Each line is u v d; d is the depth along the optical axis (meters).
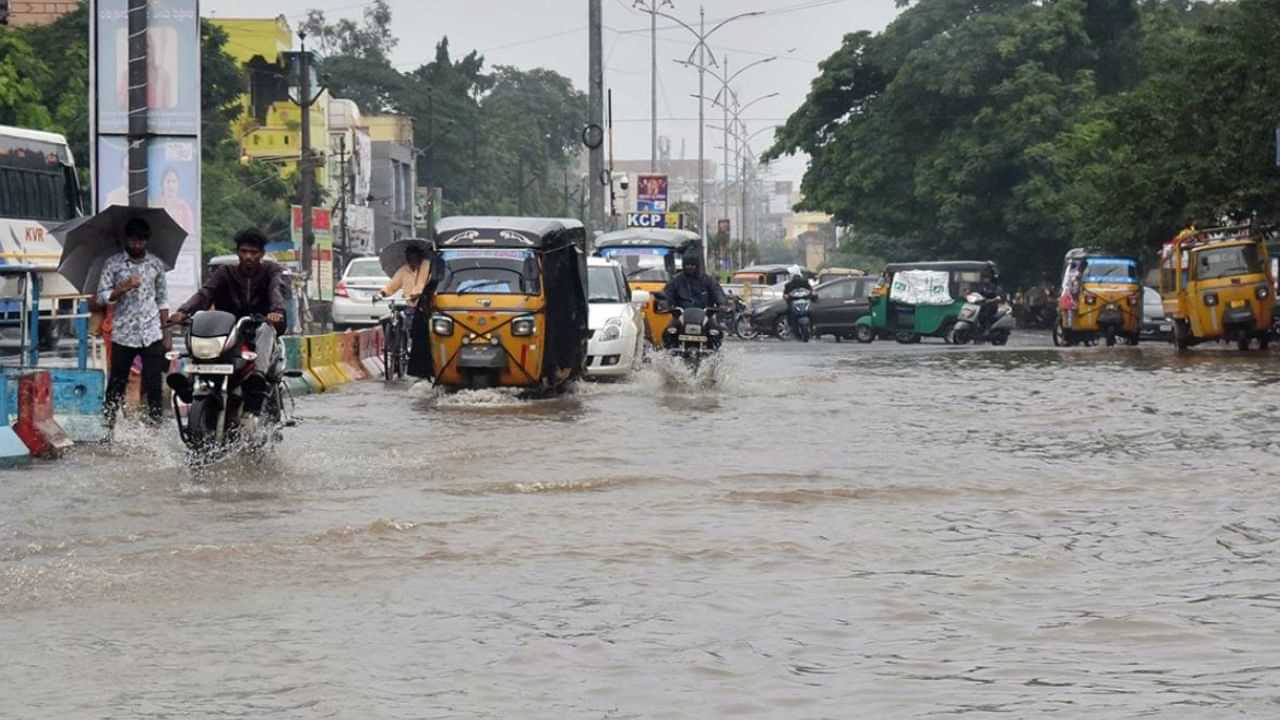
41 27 81.81
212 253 82.38
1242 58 54.81
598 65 56.59
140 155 31.14
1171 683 7.89
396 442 19.48
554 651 8.63
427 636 8.99
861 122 90.94
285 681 8.03
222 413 16.80
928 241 88.94
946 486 15.23
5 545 11.98
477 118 163.38
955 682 7.96
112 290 20.16
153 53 31.08
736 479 15.77
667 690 7.84
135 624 9.32
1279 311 53.22
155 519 13.25
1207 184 54.62
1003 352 48.09
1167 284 50.34
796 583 10.48
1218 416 23.03
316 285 71.00
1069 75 85.19
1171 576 10.72
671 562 11.23
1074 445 19.05
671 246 46.25
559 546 11.84
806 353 47.88
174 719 7.36
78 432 19.56
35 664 8.38
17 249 41.56
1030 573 10.84
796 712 7.45
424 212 145.88
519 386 27.61
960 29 85.38
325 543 11.96
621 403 25.92
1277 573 10.83
